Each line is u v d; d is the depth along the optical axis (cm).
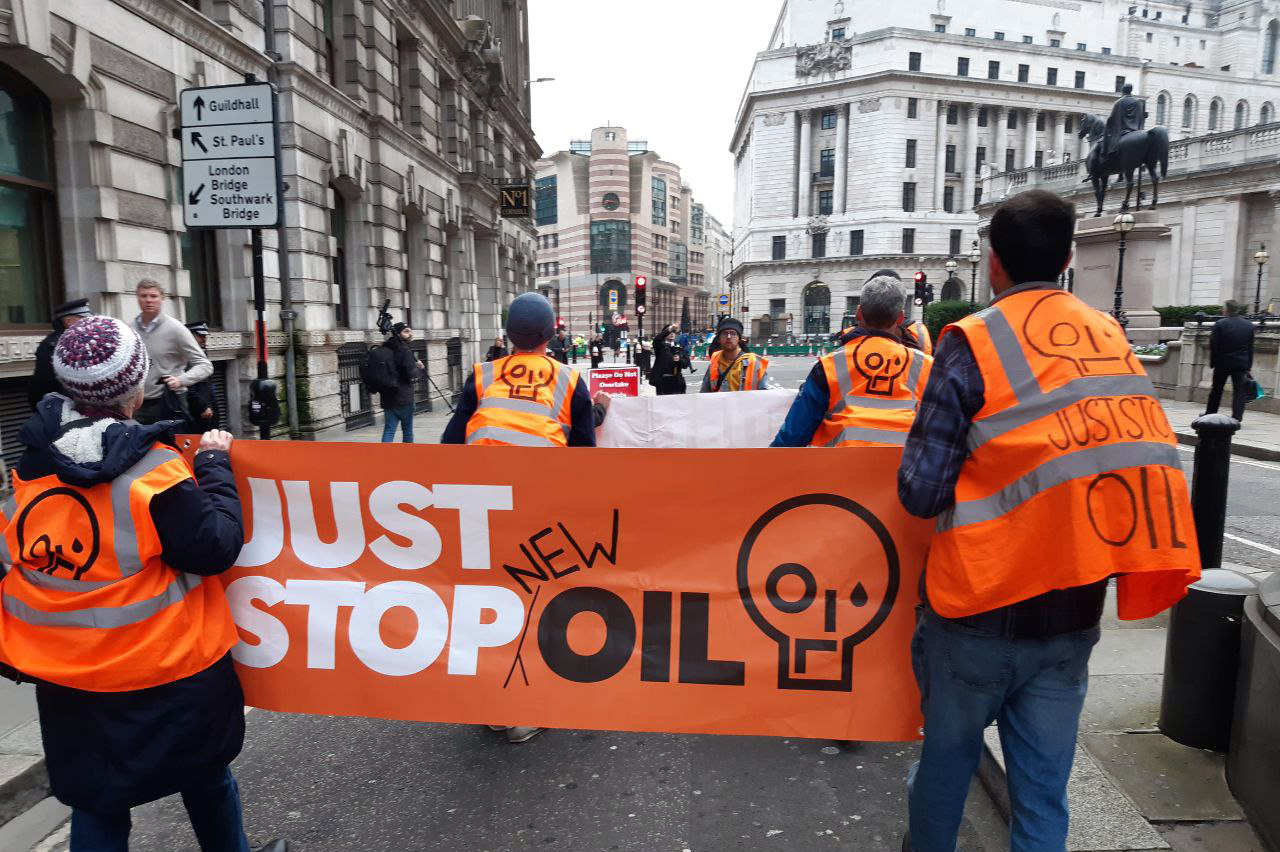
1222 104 8094
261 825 288
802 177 7856
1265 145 3647
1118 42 8288
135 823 293
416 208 1839
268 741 353
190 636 200
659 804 296
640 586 252
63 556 189
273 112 595
